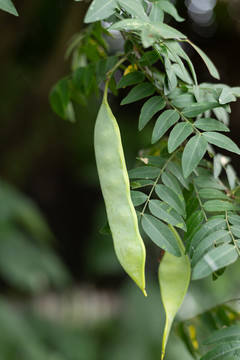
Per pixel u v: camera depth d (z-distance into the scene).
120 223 0.84
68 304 4.92
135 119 4.92
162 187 0.90
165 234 0.84
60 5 2.88
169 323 0.90
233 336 0.79
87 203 6.68
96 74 1.14
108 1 0.77
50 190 6.30
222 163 1.09
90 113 5.14
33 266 3.27
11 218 3.26
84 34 1.34
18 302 4.87
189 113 0.88
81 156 5.63
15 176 5.10
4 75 3.64
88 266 5.04
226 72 4.18
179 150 1.01
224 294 3.73
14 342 2.71
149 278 4.56
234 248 0.75
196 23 3.80
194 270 0.71
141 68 0.95
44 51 3.19
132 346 3.84
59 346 3.55
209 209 0.88
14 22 2.97
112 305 5.05
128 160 4.70
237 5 3.72
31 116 3.92
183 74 0.87
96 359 3.75
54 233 6.63
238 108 3.98
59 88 1.32
